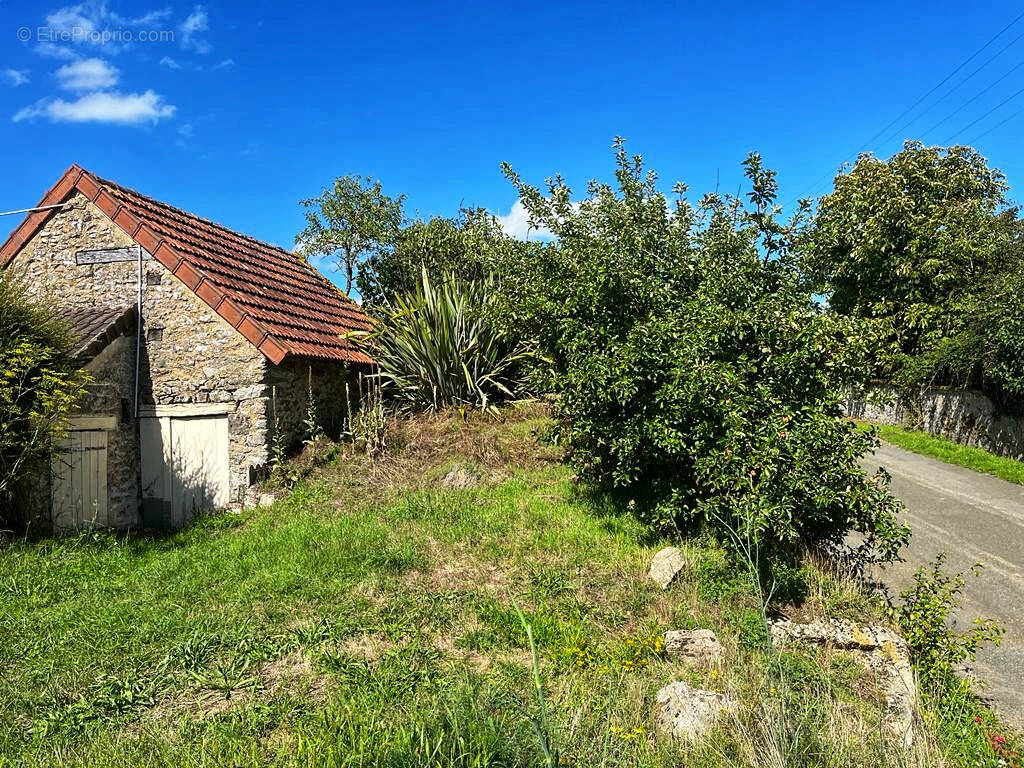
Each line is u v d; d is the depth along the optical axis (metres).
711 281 7.76
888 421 21.44
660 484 7.63
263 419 10.60
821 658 5.29
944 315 19.31
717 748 3.79
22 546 7.96
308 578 6.57
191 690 4.61
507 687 4.51
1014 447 14.98
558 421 9.01
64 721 4.24
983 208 23.34
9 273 9.28
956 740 4.69
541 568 6.72
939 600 5.87
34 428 8.43
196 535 9.06
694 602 5.99
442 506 8.77
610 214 9.22
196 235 12.59
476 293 13.24
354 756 3.58
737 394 6.64
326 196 21.25
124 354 10.86
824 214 8.17
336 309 14.61
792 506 6.18
